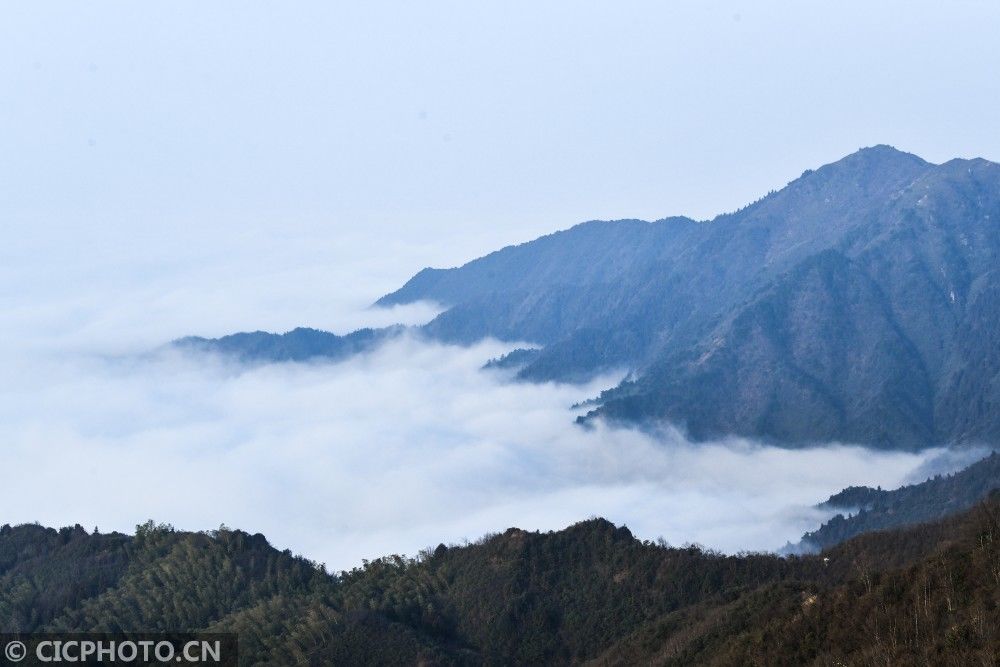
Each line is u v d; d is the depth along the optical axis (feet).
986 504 493.77
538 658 472.85
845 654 350.84
